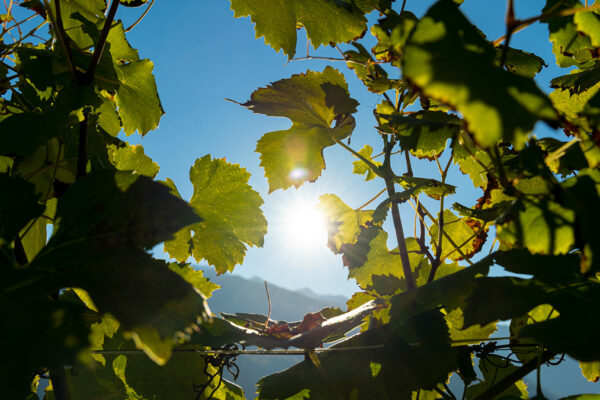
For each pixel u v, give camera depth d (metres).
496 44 0.27
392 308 0.37
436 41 0.21
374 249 0.56
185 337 0.23
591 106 0.27
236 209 0.52
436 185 0.44
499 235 0.30
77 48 0.45
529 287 0.32
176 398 0.47
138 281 0.25
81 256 0.26
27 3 0.50
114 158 0.50
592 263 0.26
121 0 0.51
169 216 0.27
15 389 0.18
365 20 0.49
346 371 0.40
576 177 0.29
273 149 0.52
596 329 0.28
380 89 0.48
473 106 0.20
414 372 0.39
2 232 0.27
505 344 0.45
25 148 0.34
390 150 0.48
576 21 0.33
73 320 0.22
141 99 0.48
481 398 0.40
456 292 0.34
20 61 0.46
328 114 0.52
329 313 0.55
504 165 0.43
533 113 0.20
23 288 0.23
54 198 0.45
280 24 0.47
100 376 0.48
